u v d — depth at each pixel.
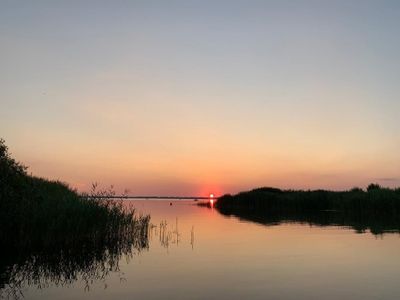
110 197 27.66
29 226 21.39
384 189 57.47
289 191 81.81
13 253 21.19
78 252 22.11
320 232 31.31
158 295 13.38
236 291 13.84
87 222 23.45
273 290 13.99
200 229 34.09
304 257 20.30
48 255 20.98
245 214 56.50
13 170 23.39
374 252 21.77
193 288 14.27
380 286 14.51
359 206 55.91
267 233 30.92
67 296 13.37
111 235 25.69
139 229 28.86
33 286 14.72
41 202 24.64
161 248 23.50
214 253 21.62
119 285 14.75
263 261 19.27
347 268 17.56
